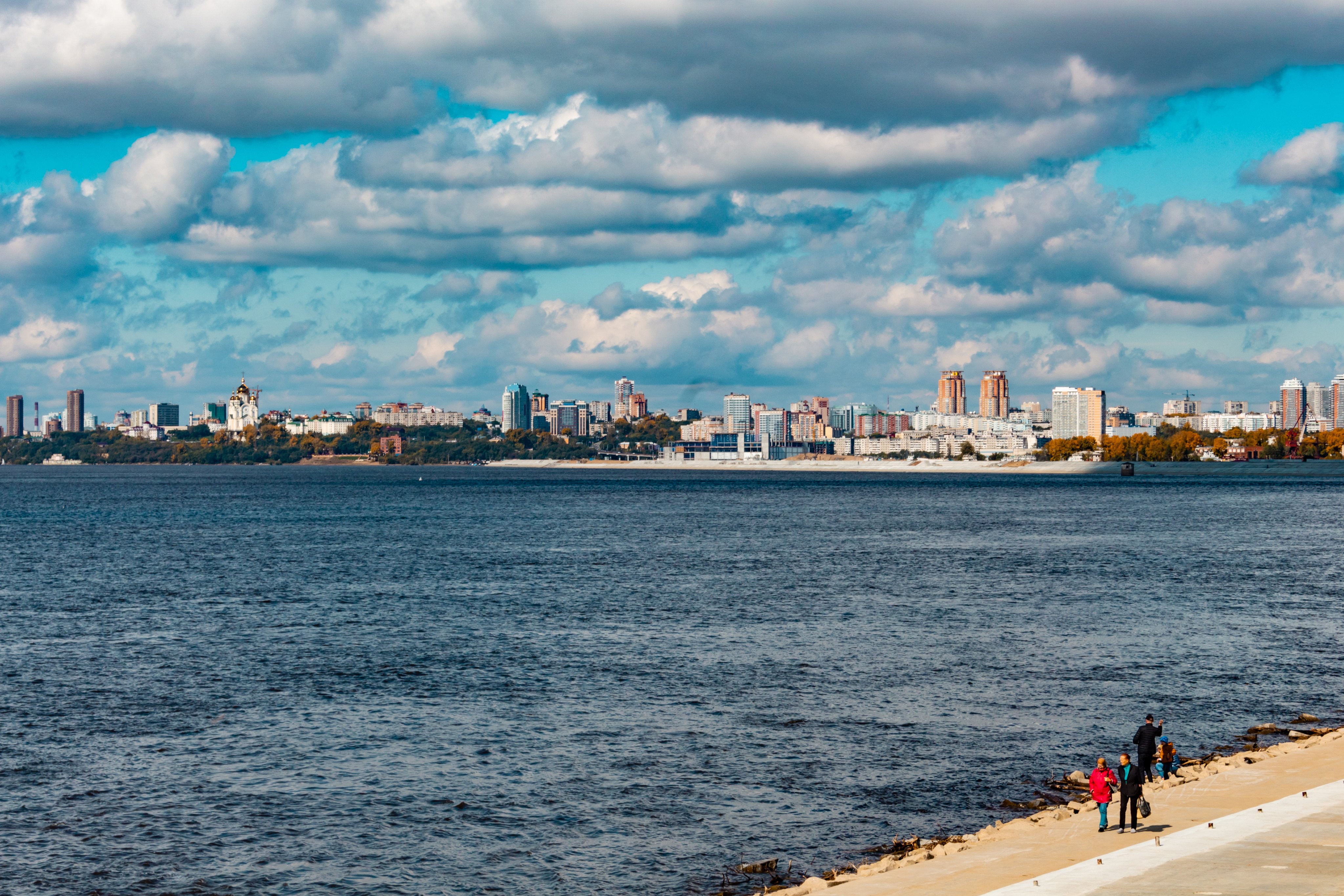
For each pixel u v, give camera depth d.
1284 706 50.91
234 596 87.88
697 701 52.16
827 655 62.66
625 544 135.50
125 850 35.06
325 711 50.75
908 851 34.09
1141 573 102.75
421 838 35.91
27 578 100.62
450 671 58.78
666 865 33.69
